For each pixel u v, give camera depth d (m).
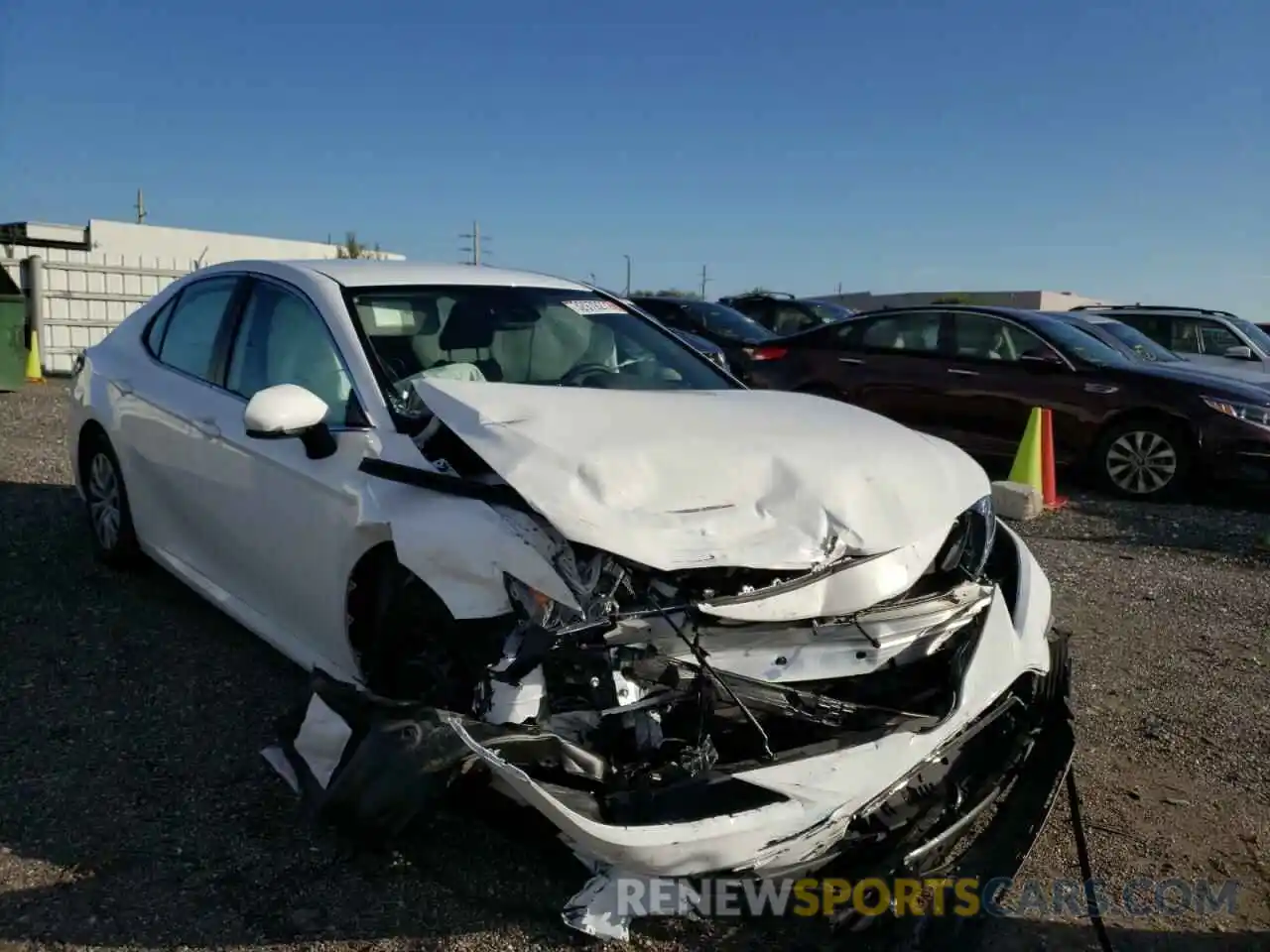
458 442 3.12
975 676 2.95
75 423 5.36
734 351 14.19
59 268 16.12
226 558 4.13
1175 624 5.52
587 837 2.41
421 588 3.07
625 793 2.48
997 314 9.80
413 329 3.91
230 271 4.65
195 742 3.68
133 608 4.89
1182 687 4.65
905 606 2.90
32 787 3.34
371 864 3.04
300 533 3.54
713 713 2.67
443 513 2.93
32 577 5.23
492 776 2.58
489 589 2.75
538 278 4.74
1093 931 2.96
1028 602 3.37
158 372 4.77
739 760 2.66
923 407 9.95
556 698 2.63
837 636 2.81
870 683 2.90
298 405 3.28
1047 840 3.38
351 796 2.62
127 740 3.67
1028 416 9.24
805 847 2.57
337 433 3.45
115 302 16.88
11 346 12.61
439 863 3.03
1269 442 8.47
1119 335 10.57
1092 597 5.94
